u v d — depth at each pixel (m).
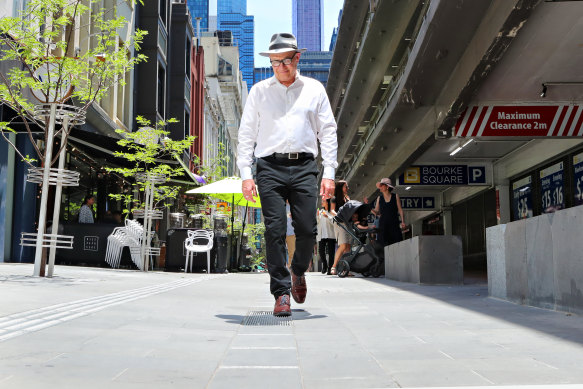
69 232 14.64
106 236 14.67
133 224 14.64
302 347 3.32
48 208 15.23
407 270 9.95
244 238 22.77
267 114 4.80
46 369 2.59
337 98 33.84
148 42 26.56
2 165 13.55
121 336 3.54
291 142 4.74
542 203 17.88
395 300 6.45
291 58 4.71
